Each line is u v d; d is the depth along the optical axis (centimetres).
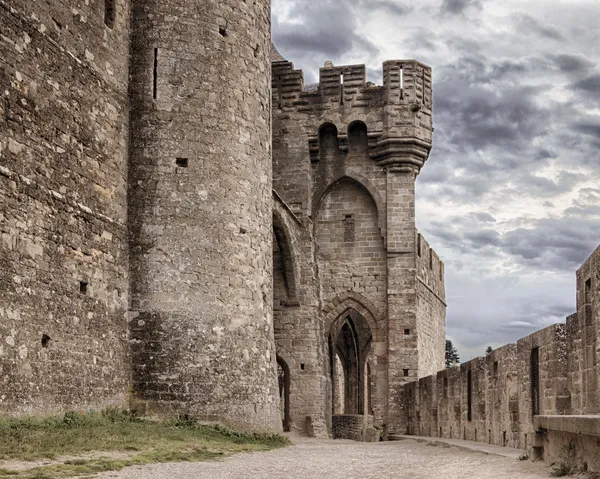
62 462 1612
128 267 2484
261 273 2764
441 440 3062
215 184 2614
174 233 2525
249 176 2741
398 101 4519
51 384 2045
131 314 2464
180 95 2605
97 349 2272
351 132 4603
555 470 1484
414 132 4494
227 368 2545
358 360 5891
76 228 2211
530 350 2166
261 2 2919
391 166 4541
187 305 2503
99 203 2344
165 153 2558
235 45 2747
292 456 2189
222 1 2734
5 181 1917
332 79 4562
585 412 1772
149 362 2444
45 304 2042
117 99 2494
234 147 2691
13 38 1981
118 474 1533
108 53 2453
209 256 2569
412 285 4500
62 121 2177
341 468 1891
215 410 2484
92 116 2338
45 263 2056
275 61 4597
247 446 2305
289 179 4503
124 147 2516
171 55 2616
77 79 2266
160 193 2536
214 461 1888
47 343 2042
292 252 4009
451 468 1862
